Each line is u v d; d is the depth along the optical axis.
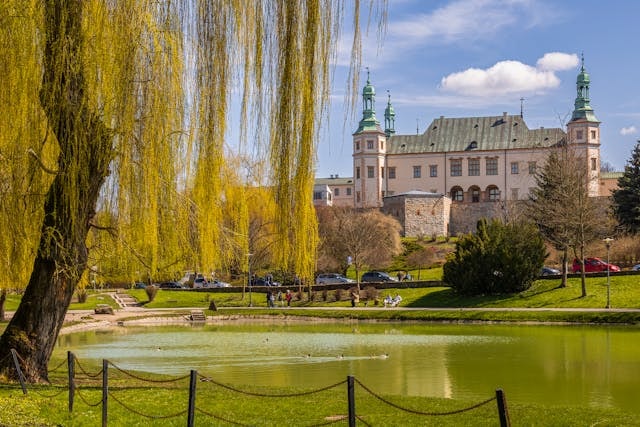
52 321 16.17
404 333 35.09
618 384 19.34
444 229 102.94
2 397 13.48
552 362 23.72
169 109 14.20
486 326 38.00
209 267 16.38
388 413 13.80
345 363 24.25
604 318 37.28
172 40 14.09
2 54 13.57
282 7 13.52
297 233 13.77
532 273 48.53
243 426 11.88
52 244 14.86
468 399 17.27
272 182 13.63
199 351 28.38
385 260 72.75
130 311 52.38
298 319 46.81
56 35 13.64
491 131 117.31
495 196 115.88
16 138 13.93
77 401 13.83
